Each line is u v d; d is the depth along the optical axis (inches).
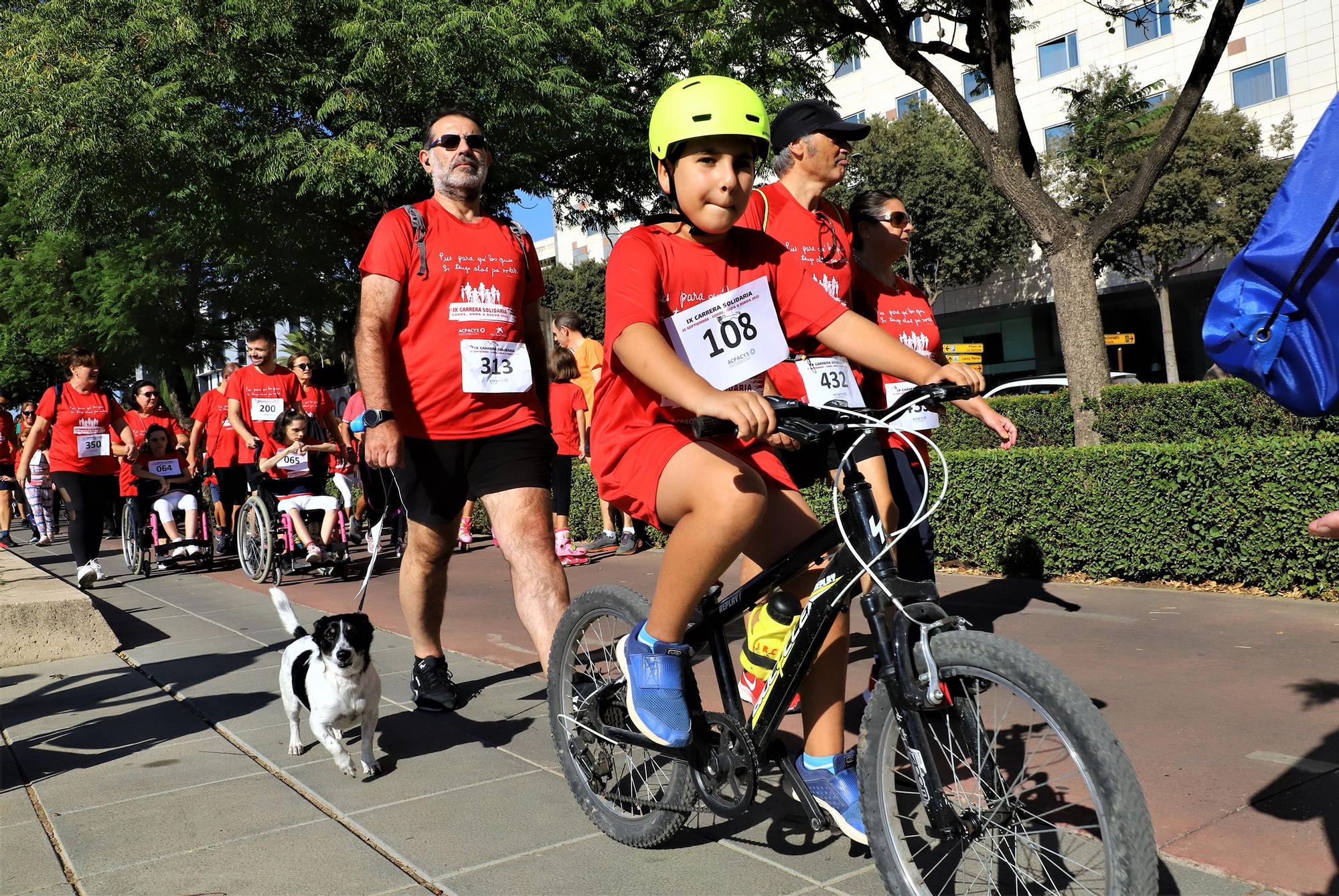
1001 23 387.5
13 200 1028.5
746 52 481.1
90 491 332.5
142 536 392.8
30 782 141.0
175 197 658.2
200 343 999.6
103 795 134.1
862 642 195.6
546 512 157.0
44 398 329.4
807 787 96.0
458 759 143.6
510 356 156.0
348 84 620.4
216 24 598.5
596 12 665.0
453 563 370.6
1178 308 1521.9
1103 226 390.0
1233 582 220.4
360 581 343.3
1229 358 72.4
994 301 1579.7
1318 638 175.6
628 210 832.9
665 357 91.4
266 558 342.3
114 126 605.9
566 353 344.5
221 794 132.6
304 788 133.6
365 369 148.6
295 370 379.6
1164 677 159.9
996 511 261.0
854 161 1337.4
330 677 134.6
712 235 102.5
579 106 644.1
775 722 94.0
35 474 597.9
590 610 119.0
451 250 153.3
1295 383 70.1
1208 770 121.1
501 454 155.3
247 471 364.5
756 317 102.6
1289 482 207.2
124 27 607.2
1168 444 233.1
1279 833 102.9
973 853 87.1
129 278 907.4
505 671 196.4
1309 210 68.5
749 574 132.6
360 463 180.4
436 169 155.9
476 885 102.0
